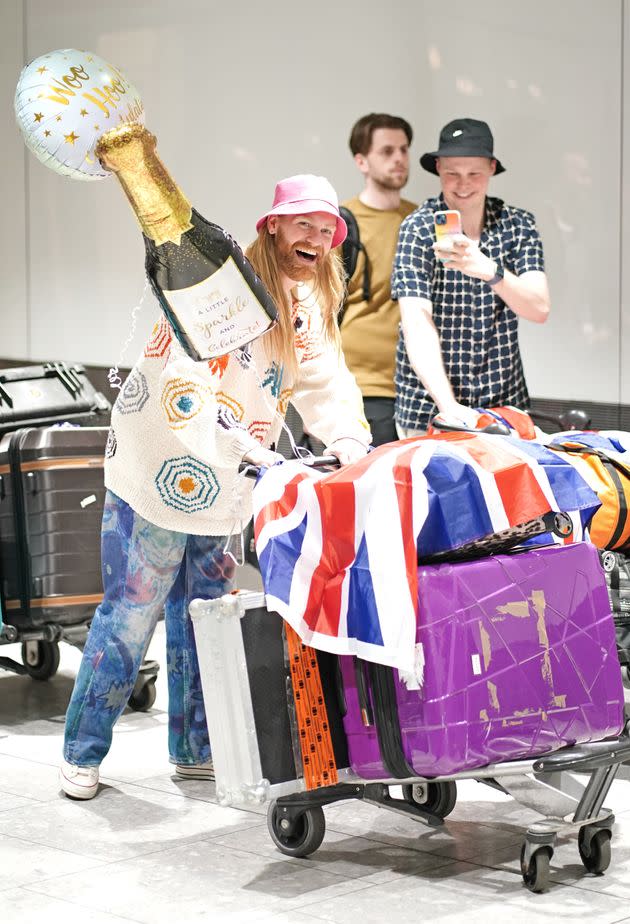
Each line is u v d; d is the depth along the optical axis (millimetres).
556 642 2697
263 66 6535
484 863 2881
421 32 6086
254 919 2580
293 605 2625
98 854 3006
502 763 2654
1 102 7473
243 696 2715
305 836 2930
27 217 7426
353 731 2770
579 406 5848
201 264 2746
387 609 2539
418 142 6141
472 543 2691
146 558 3396
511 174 5949
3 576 4367
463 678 2570
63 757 3492
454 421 3639
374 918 2566
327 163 6395
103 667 3443
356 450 3094
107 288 7148
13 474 4309
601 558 3457
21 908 2664
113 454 3396
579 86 5707
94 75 2746
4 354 7617
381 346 5367
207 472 3275
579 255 5793
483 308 4340
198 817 3291
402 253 4309
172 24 6797
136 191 2693
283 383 3246
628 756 2709
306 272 3164
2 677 5078
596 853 2773
